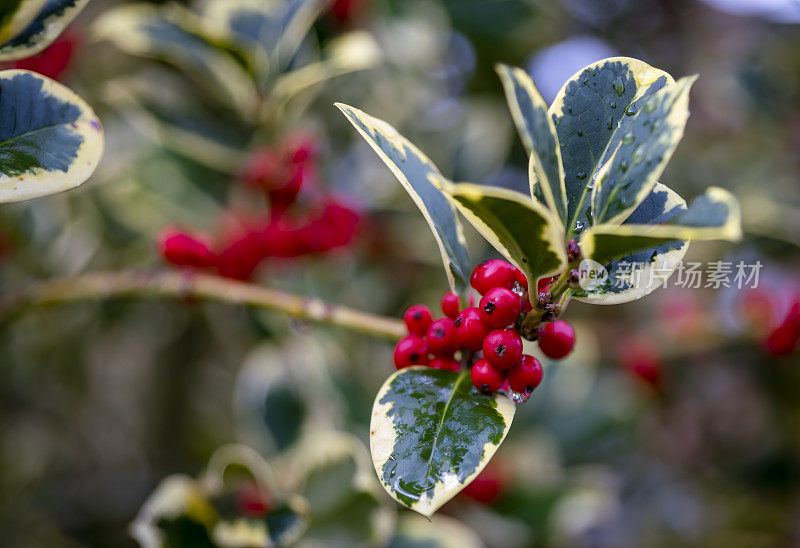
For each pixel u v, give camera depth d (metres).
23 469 0.80
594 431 0.74
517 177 0.84
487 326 0.34
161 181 0.64
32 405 0.80
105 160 0.64
